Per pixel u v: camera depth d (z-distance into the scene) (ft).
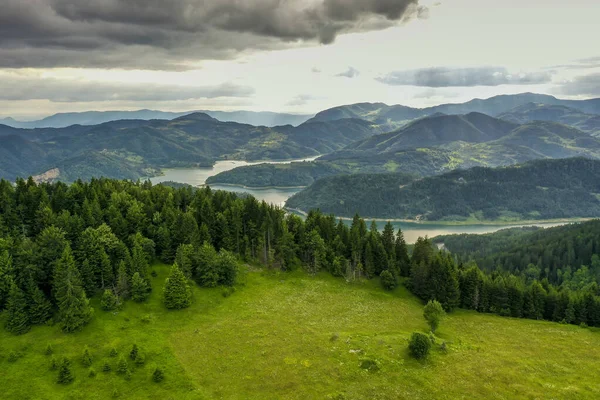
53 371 255.29
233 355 280.10
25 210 409.28
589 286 522.88
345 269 493.77
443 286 436.35
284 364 267.18
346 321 361.10
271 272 476.54
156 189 549.13
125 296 348.38
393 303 427.74
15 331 289.53
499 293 437.99
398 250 531.91
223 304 377.91
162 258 432.25
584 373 275.18
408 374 255.50
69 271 303.48
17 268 315.99
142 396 235.81
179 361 270.87
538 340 345.72
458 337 344.49
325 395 232.12
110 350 276.21
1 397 231.30
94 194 463.42
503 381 253.85
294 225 556.92
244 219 519.19
